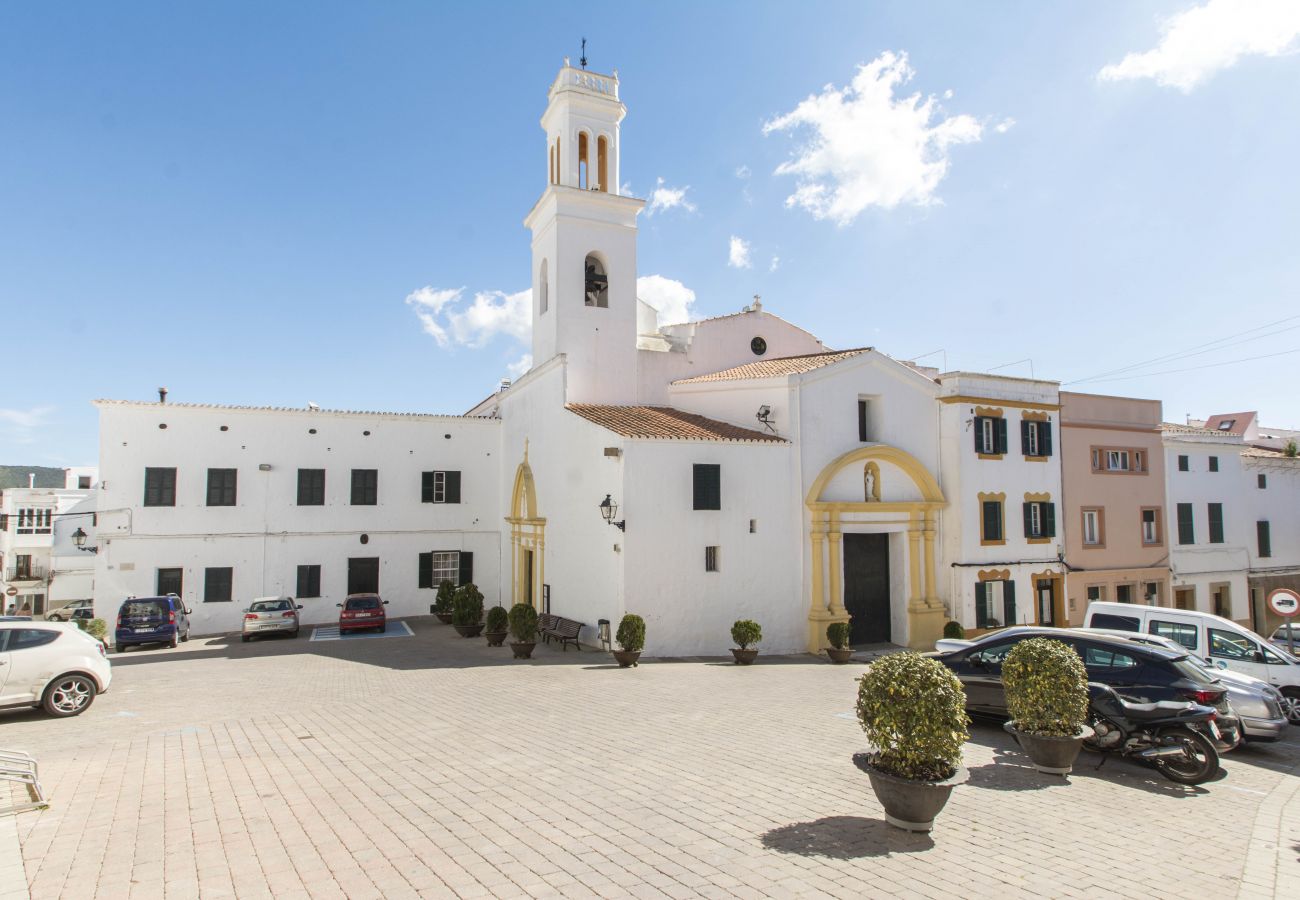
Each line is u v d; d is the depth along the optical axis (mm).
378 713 13023
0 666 12719
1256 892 6809
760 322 30297
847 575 24094
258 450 29203
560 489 24516
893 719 7582
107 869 6504
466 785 8914
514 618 20516
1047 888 6625
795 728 12047
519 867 6594
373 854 6852
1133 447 29719
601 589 21500
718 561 21500
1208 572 30922
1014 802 9070
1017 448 26750
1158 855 7625
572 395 26641
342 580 29969
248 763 9859
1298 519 34188
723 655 21312
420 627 28453
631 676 17125
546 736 11336
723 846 7152
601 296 28203
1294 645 18172
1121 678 11758
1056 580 27203
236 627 28391
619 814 7949
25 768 8945
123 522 27438
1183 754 10469
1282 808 9578
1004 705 12539
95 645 13898
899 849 7254
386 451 30953
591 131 28125
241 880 6297
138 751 10500
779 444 22625
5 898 5934
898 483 24891
